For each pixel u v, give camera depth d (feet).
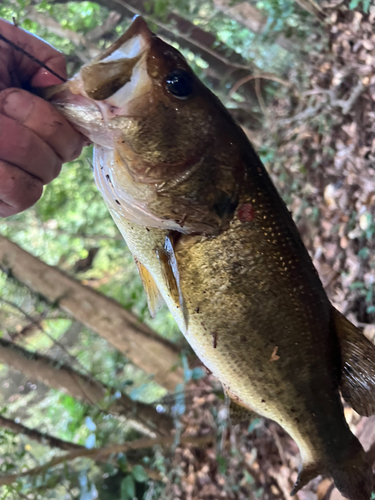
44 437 1.69
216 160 0.69
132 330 1.89
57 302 1.83
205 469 1.77
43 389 2.59
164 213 0.70
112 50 0.64
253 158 0.73
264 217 0.72
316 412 0.77
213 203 0.69
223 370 0.77
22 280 1.79
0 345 1.77
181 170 0.67
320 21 1.89
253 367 0.74
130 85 0.63
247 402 0.80
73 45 2.25
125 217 0.73
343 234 1.60
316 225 1.75
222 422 1.73
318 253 1.68
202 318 0.74
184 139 0.66
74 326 2.57
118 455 1.61
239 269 0.71
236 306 0.72
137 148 0.65
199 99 0.67
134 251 0.79
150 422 1.89
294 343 0.73
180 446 1.87
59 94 0.62
